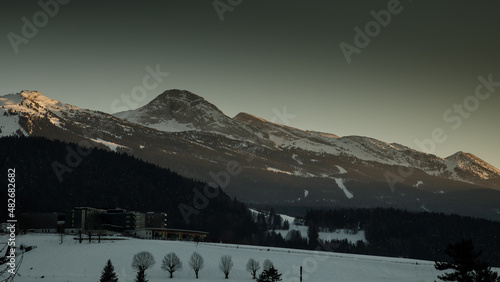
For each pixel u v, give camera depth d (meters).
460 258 106.94
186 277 179.00
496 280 104.56
